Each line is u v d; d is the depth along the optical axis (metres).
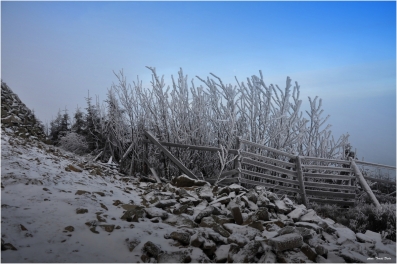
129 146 10.30
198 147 8.79
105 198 5.43
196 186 7.79
